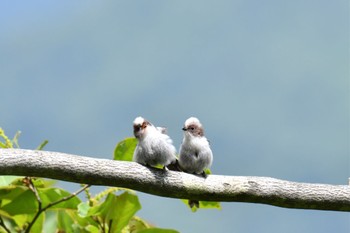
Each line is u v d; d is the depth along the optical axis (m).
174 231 7.29
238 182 7.02
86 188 7.17
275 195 7.00
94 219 7.21
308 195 6.99
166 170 6.98
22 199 7.32
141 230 7.28
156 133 7.41
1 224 7.20
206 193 6.99
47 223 7.50
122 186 6.86
